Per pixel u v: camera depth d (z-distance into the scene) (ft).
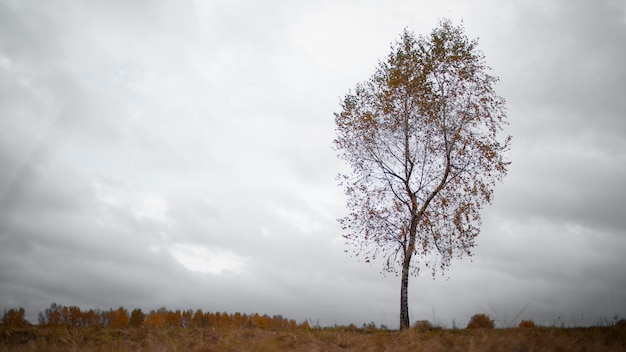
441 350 31.76
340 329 51.55
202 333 44.19
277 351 32.42
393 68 70.23
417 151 68.28
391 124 69.00
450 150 66.54
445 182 66.85
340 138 71.10
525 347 29.91
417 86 68.33
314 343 37.37
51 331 45.37
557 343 30.60
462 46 68.64
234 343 35.91
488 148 64.23
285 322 55.88
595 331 37.93
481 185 64.90
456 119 67.41
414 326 50.39
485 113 66.28
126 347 37.76
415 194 68.03
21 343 41.52
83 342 40.75
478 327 48.78
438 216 64.85
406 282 63.52
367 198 68.44
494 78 66.85
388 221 67.15
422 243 64.18
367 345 35.96
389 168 69.87
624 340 34.88
